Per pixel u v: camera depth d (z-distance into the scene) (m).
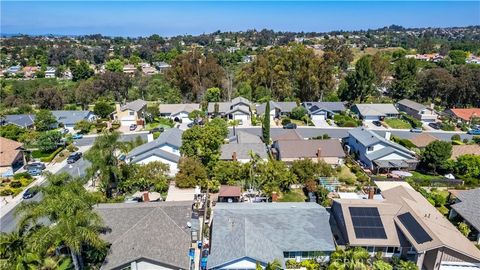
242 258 30.84
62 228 28.22
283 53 118.25
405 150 58.19
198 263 34.97
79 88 113.00
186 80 116.25
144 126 84.25
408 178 53.38
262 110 92.31
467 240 34.75
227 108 92.88
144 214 36.75
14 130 74.00
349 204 37.53
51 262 30.09
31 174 55.97
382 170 56.72
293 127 82.12
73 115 85.31
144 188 49.28
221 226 35.88
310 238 34.88
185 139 53.41
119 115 86.69
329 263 33.62
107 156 45.72
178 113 91.69
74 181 34.66
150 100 119.69
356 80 104.81
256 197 47.09
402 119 90.50
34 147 69.00
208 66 117.62
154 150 55.19
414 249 33.59
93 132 80.06
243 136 65.19
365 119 89.44
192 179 48.25
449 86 101.94
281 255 32.72
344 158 60.22
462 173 55.19
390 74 129.25
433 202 46.06
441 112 96.81
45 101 103.75
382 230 35.03
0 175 54.88
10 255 28.55
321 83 110.75
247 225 34.78
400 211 36.97
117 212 36.84
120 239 33.06
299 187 50.84
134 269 31.23
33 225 32.03
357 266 30.98
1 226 41.41
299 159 54.94
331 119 91.25
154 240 32.72
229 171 49.75
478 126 84.06
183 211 38.09
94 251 32.69
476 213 39.78
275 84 115.00
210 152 52.09
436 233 33.00
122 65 186.50
